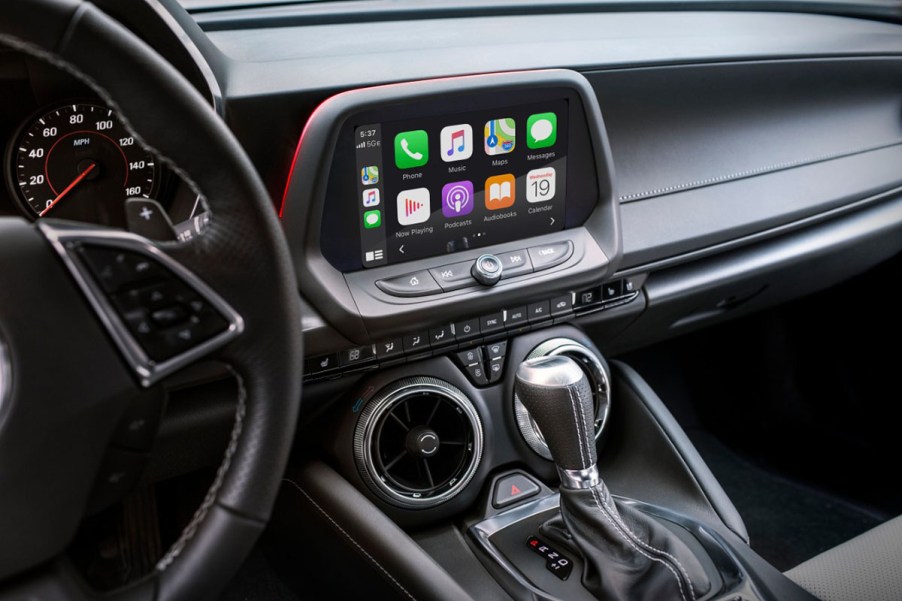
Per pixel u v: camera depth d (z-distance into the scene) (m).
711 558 1.07
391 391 1.15
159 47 1.01
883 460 1.73
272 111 1.02
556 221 1.19
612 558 1.02
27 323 0.56
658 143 1.34
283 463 0.65
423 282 1.10
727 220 1.35
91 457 0.59
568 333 1.27
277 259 0.62
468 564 1.14
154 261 0.58
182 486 1.24
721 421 1.92
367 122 1.04
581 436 1.03
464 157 1.10
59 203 1.02
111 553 0.99
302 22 1.32
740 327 1.88
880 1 1.70
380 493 1.16
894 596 1.00
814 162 1.47
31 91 0.98
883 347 1.71
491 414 1.22
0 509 0.57
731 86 1.36
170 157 0.60
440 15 1.43
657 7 1.61
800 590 1.04
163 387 0.63
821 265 1.52
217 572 0.63
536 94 1.12
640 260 1.29
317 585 1.24
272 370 0.63
